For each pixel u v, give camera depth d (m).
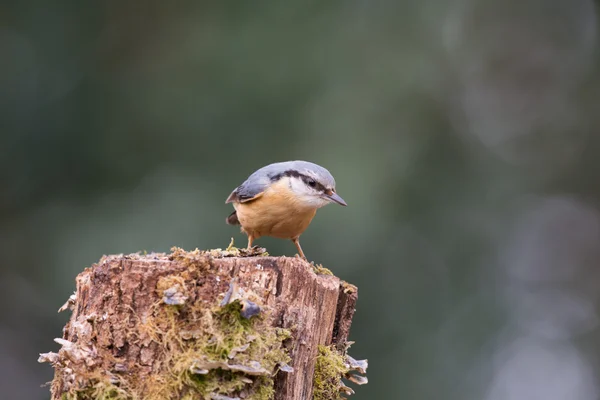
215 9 13.91
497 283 14.20
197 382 4.73
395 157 13.44
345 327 5.95
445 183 14.14
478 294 13.98
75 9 13.70
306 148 13.02
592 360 15.84
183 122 13.30
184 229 12.47
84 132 13.36
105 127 13.43
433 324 13.43
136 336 4.86
